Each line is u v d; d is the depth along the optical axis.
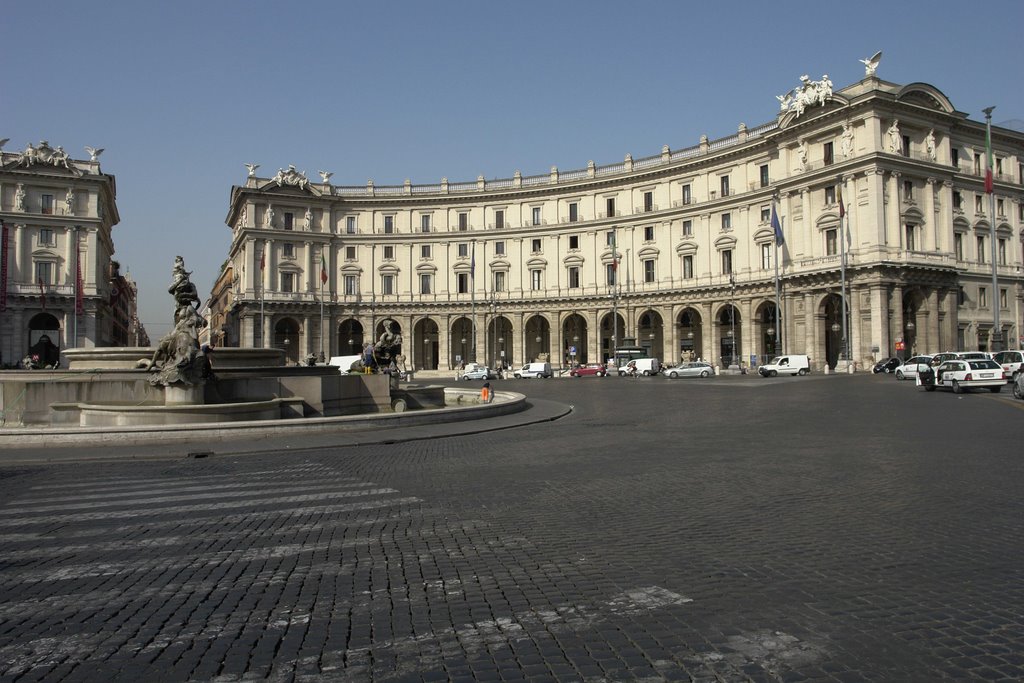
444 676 4.94
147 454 17.55
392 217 99.25
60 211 84.00
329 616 6.14
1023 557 7.43
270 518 10.10
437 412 24.75
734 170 82.12
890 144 67.50
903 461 14.09
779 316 66.81
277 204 94.38
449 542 8.59
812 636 5.50
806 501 10.49
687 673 4.91
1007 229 78.19
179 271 24.36
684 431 21.22
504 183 99.44
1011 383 40.06
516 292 96.38
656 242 88.88
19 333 81.38
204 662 5.23
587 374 80.44
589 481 12.76
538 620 5.96
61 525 9.82
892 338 64.94
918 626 5.64
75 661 5.29
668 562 7.56
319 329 94.94
